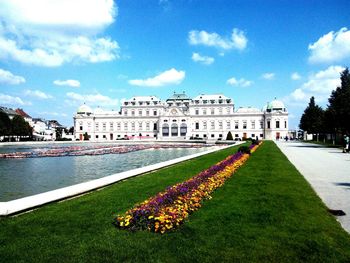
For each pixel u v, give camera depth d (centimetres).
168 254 940
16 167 3944
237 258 919
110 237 1063
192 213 1342
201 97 16925
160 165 3158
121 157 5450
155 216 1148
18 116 14050
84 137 16662
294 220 1251
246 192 1773
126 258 913
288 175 2425
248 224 1202
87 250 962
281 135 15850
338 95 7162
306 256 932
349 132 6738
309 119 13375
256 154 4475
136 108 17512
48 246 991
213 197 1650
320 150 5750
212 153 5012
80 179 2994
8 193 2347
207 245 1004
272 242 1028
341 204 1559
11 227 1163
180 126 16350
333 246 1005
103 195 1706
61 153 6150
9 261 892
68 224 1198
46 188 2545
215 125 16538
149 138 16112
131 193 1759
